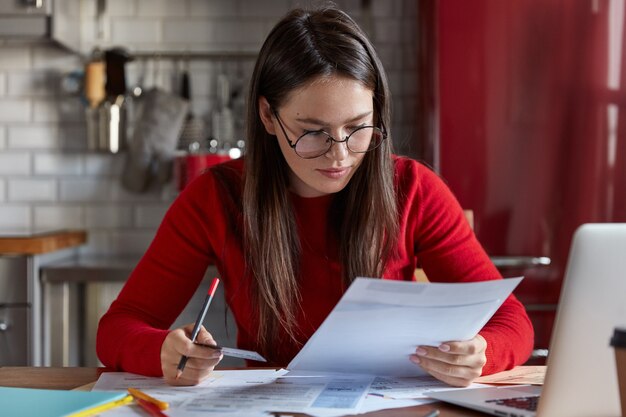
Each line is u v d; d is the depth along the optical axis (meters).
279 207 1.50
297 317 1.54
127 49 3.27
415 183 1.60
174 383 1.24
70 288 2.85
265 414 1.05
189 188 1.62
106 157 3.29
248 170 1.50
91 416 1.05
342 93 1.31
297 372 1.33
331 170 1.34
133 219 3.29
